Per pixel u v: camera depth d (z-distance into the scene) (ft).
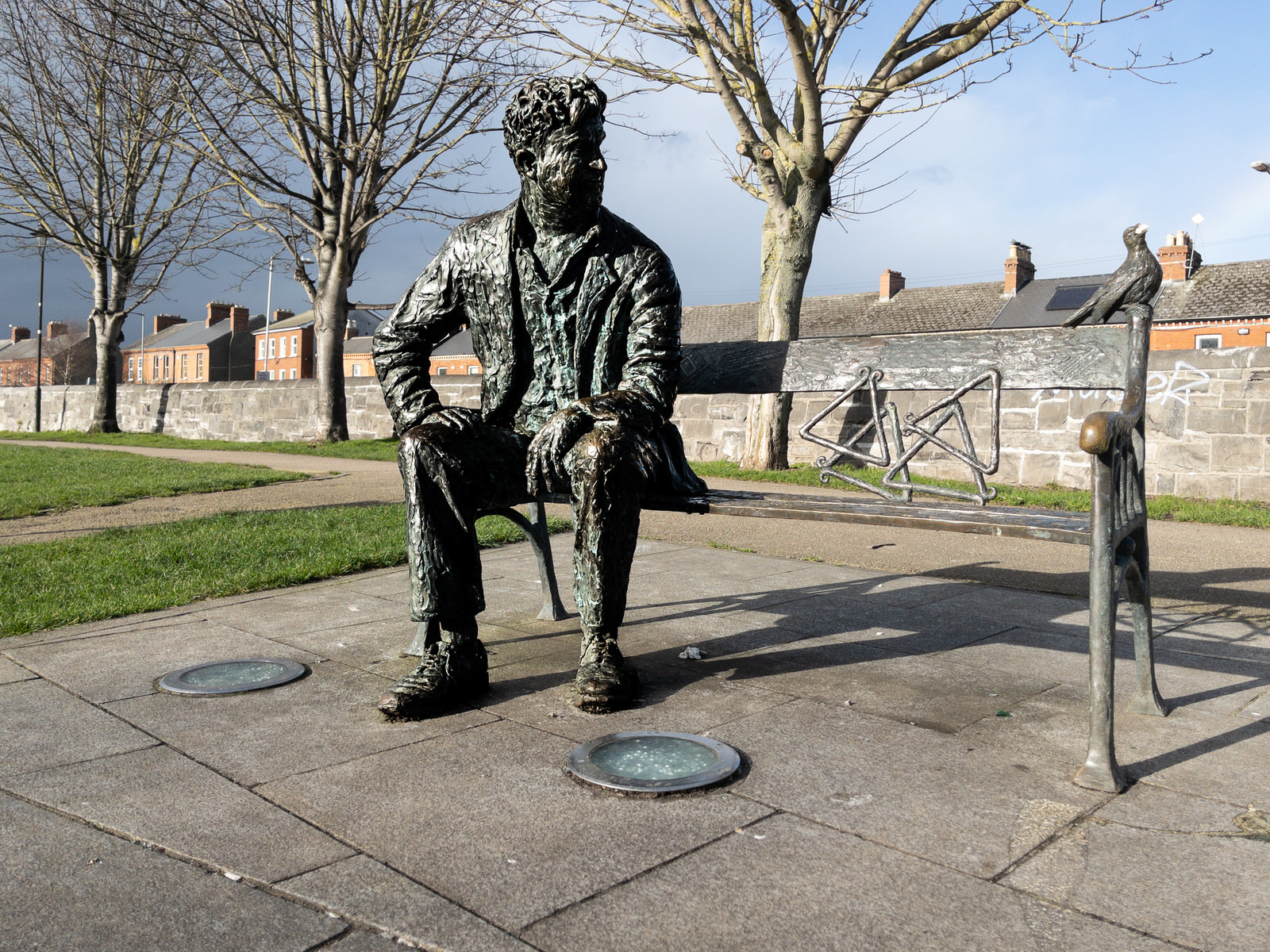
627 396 8.62
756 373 10.84
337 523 21.90
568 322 9.30
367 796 6.52
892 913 4.95
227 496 30.55
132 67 48.91
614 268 9.16
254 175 54.19
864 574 15.80
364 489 32.17
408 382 9.53
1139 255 8.06
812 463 38.55
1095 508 6.70
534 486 8.54
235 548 18.03
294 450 55.06
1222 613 12.96
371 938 4.75
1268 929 4.80
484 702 8.70
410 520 8.40
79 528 23.43
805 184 35.81
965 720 8.14
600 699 8.27
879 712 8.36
